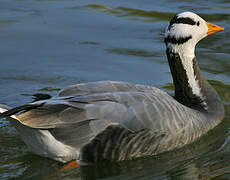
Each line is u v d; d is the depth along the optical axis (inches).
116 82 478.0
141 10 850.1
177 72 529.7
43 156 448.8
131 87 477.7
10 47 719.7
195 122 481.4
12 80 629.9
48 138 431.2
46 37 750.5
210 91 534.0
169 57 533.0
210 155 463.5
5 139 490.9
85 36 754.2
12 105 566.6
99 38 748.6
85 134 431.5
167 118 455.5
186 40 522.0
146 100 455.2
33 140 440.8
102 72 649.0
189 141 476.7
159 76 639.1
